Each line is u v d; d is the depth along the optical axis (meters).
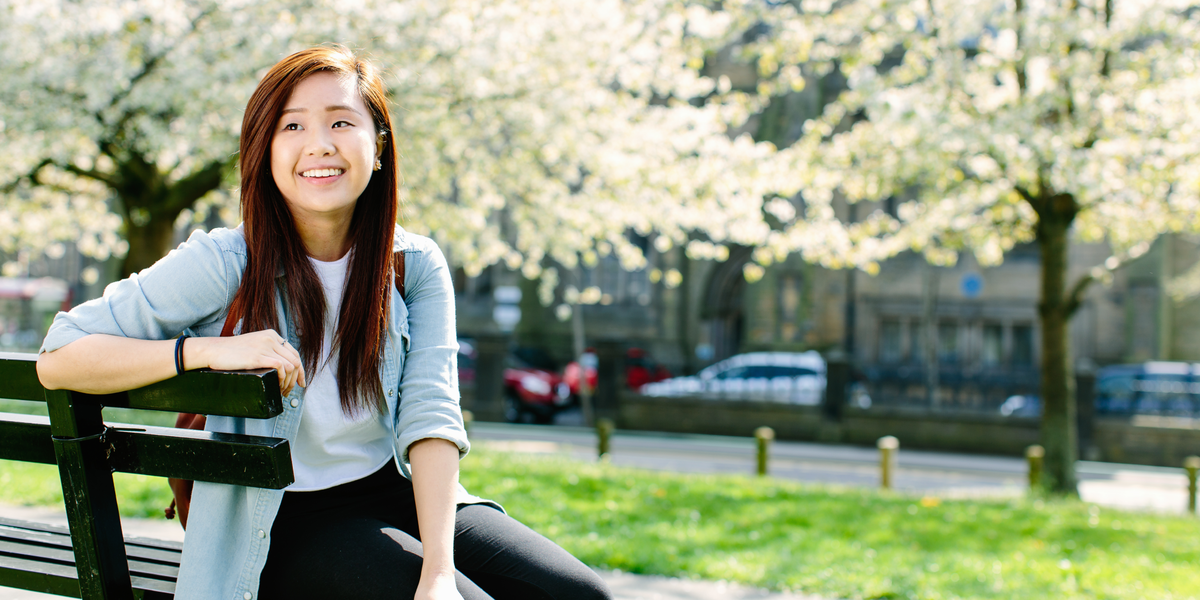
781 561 4.65
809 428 18.00
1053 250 10.98
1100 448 16.61
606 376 19.03
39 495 4.83
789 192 10.55
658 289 29.14
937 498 8.59
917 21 10.89
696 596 3.88
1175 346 25.19
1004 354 26.38
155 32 8.42
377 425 1.73
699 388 19.09
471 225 9.91
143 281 1.52
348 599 1.50
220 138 8.73
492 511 1.80
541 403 19.55
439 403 1.68
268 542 1.57
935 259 12.49
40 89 8.36
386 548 1.55
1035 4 10.12
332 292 1.71
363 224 1.75
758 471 11.89
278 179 1.64
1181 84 9.74
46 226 12.95
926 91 10.48
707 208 10.13
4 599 2.58
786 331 27.67
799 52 10.55
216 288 1.58
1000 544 5.84
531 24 9.05
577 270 29.48
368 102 1.73
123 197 10.15
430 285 1.83
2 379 1.45
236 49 8.42
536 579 1.64
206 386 1.35
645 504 6.55
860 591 4.11
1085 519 7.52
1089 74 10.12
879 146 10.51
